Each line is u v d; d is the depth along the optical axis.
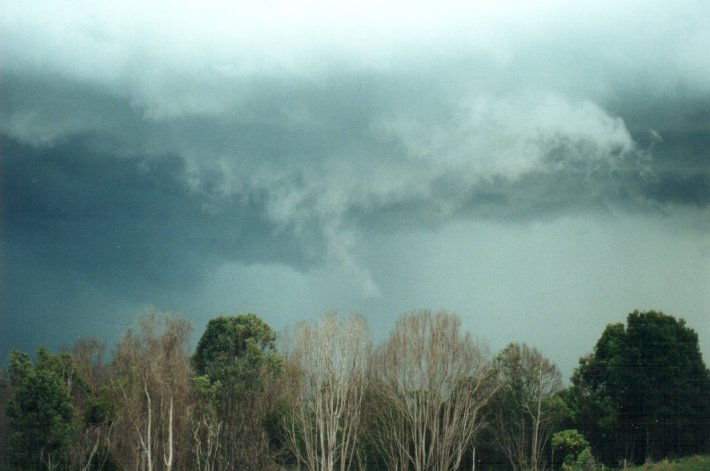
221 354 78.62
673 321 75.94
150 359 63.94
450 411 70.75
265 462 64.75
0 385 70.06
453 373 71.00
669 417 72.56
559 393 75.19
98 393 68.31
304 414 68.56
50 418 62.47
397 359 71.56
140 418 62.09
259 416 66.88
